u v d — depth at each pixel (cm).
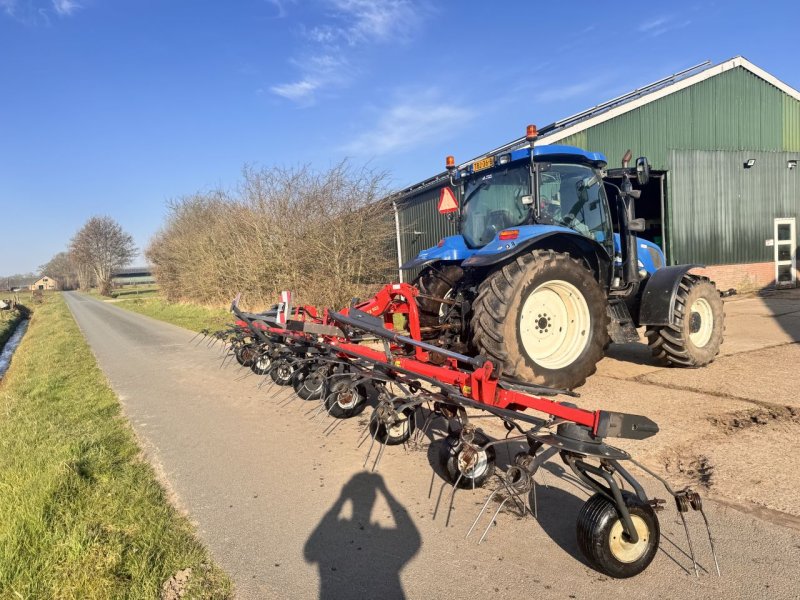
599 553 246
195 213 2638
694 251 1385
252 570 274
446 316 605
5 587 259
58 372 912
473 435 350
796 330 817
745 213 1452
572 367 535
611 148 1273
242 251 1784
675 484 341
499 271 523
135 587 256
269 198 1620
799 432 405
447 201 709
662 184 1353
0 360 1502
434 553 282
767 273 1498
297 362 564
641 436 270
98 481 389
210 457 446
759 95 1447
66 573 268
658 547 272
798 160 1519
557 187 604
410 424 439
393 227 1580
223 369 849
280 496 362
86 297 5612
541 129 1130
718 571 252
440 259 663
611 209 712
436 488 359
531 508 323
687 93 1349
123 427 548
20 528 308
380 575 265
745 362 625
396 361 420
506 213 619
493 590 248
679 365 627
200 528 322
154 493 371
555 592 244
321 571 271
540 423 283
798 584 238
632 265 615
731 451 378
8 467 420
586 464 261
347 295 1432
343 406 523
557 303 555
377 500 346
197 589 257
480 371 318
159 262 3148
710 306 630
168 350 1125
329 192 1456
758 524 289
